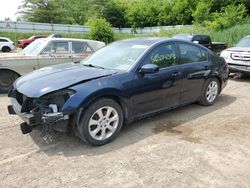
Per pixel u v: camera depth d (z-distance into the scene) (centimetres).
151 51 445
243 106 577
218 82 588
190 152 364
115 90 384
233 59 867
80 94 353
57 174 314
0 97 677
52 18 5434
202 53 548
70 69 428
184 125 464
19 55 762
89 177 308
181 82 486
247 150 371
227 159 346
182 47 503
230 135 421
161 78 446
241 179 303
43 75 406
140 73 420
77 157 352
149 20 5384
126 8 5966
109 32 3234
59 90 351
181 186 291
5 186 294
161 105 462
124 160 344
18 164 337
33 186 293
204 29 3009
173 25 5006
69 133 402
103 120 383
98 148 377
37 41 845
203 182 298
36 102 360
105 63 457
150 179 303
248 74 858
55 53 793
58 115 344
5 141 401
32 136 418
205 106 573
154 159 346
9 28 3816
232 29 2184
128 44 487
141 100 425
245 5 3509
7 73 715
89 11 6575
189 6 4750
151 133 429
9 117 511
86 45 861
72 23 5972
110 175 312
